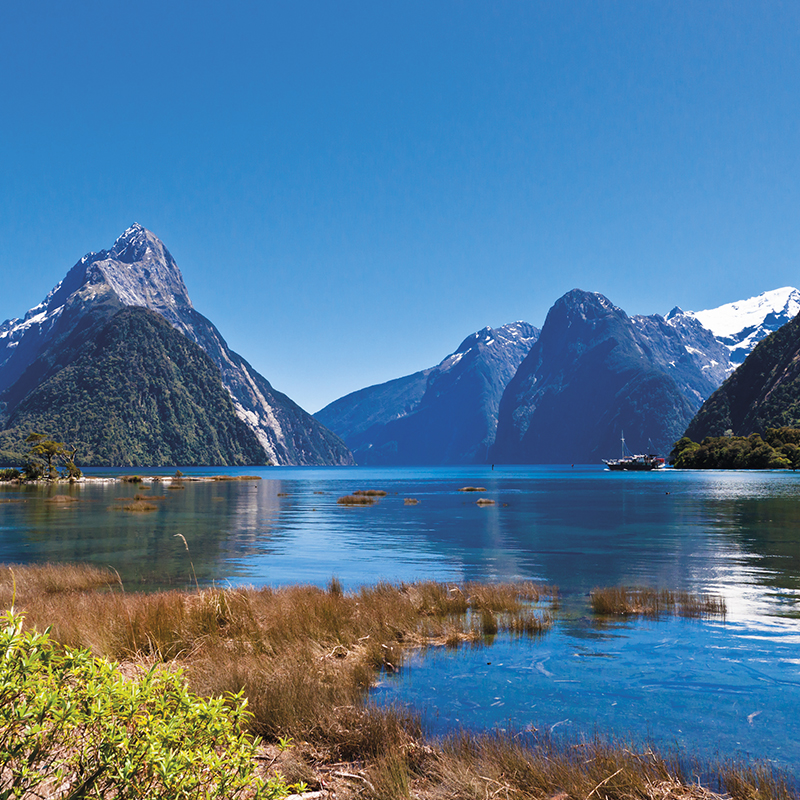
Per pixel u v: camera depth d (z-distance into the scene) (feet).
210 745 14.34
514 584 63.46
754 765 22.97
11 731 12.17
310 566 80.79
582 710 29.40
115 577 69.51
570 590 62.39
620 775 21.15
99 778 12.82
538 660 37.78
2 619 12.44
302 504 228.02
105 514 174.09
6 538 114.32
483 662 37.29
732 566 79.05
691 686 32.83
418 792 20.63
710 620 48.57
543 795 20.54
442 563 83.46
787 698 31.24
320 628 41.37
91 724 13.02
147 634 36.45
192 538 115.55
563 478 529.04
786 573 73.15
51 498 250.37
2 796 11.52
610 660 37.91
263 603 48.06
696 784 21.24
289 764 21.98
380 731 24.26
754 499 219.20
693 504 199.72
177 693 14.02
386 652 37.17
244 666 30.48
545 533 122.42
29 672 12.26
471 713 28.66
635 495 258.16
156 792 12.97
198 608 43.75
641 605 53.31
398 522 150.30
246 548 100.73
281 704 25.90
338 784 21.08
